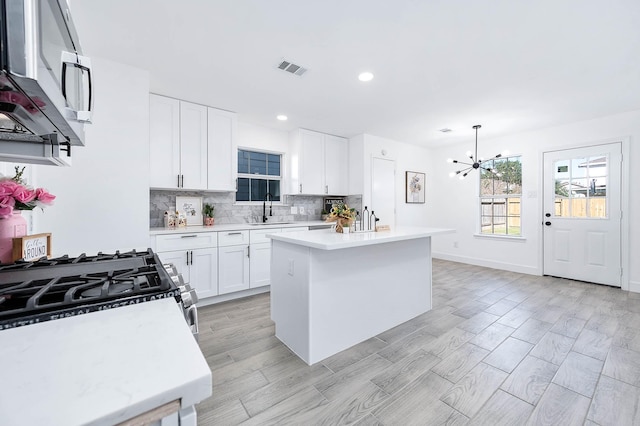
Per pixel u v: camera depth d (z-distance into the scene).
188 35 2.00
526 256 4.48
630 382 1.71
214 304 3.11
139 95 2.45
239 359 1.99
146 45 2.12
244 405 1.53
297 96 3.07
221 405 1.53
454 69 2.48
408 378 1.77
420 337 2.32
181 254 2.87
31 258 1.19
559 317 2.71
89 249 2.23
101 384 0.40
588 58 2.29
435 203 5.79
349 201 4.94
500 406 1.52
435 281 4.00
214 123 3.39
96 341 0.52
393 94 3.00
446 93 2.99
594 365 1.89
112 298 0.71
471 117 3.78
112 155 2.32
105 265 1.10
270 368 1.88
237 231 3.26
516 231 4.66
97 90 2.28
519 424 1.40
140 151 2.45
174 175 3.10
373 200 4.79
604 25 1.87
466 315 2.78
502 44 2.10
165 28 1.92
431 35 2.00
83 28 1.91
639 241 3.50
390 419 1.43
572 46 2.12
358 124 4.13
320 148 4.56
